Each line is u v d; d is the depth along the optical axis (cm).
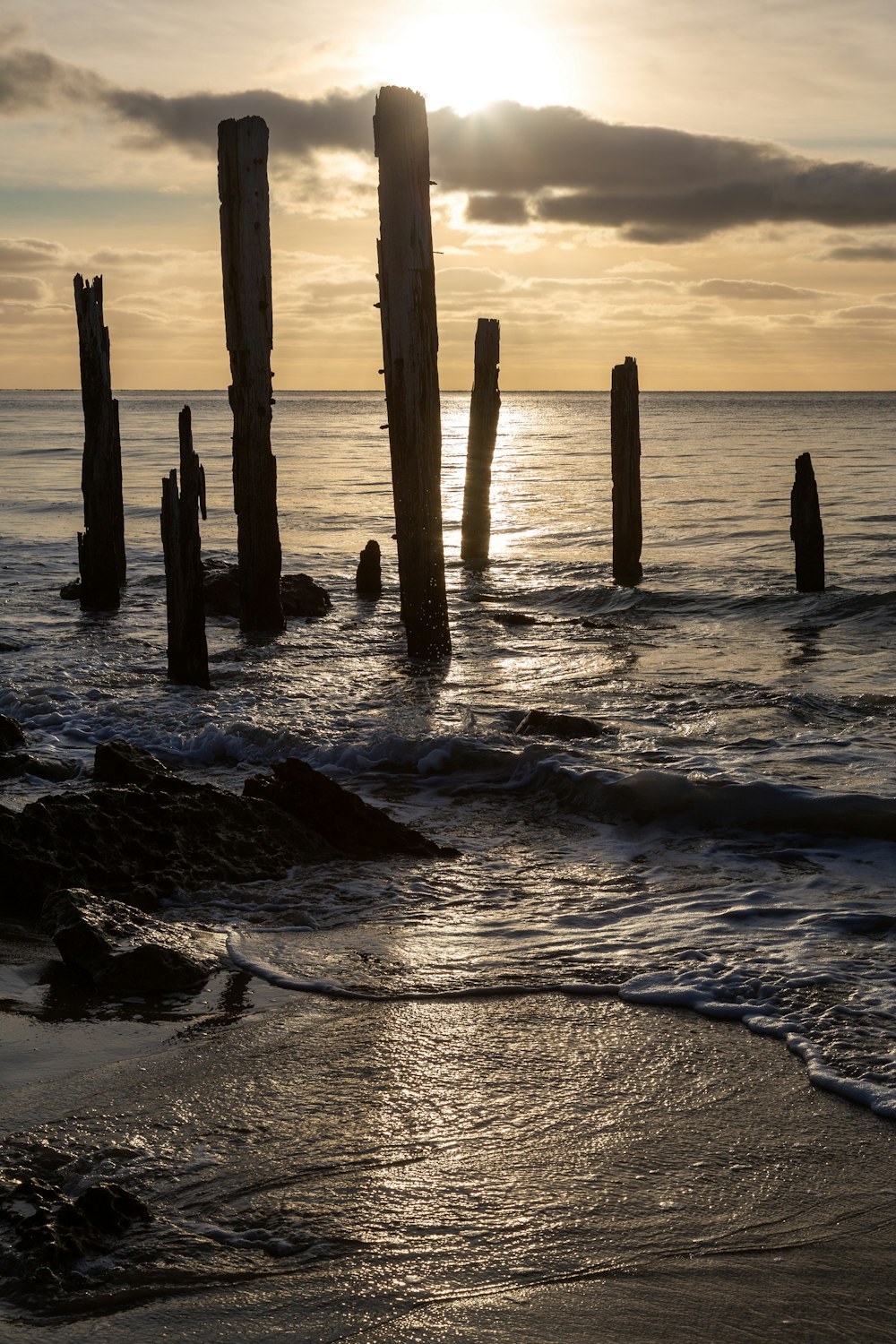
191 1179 363
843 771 841
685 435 6800
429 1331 295
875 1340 291
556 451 5834
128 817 661
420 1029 469
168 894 620
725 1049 449
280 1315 300
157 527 2797
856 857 680
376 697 1139
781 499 3183
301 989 509
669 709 1069
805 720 1014
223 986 514
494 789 848
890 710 1050
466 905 616
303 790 727
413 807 813
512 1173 367
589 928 579
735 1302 305
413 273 1227
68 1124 396
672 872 665
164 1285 311
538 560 2233
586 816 777
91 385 1636
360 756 912
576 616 1697
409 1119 399
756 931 568
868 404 17900
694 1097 414
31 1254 318
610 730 985
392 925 586
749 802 750
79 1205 339
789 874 653
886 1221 340
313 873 665
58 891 581
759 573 1975
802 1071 431
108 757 827
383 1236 334
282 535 2655
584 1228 338
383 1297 307
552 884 648
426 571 1321
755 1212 345
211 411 12694
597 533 2623
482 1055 446
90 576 1680
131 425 8831
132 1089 420
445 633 1348
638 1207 348
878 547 2250
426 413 1271
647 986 507
